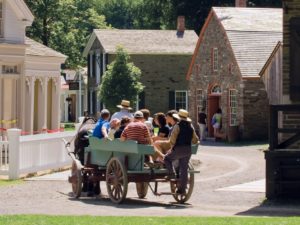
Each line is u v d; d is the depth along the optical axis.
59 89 62.78
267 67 56.84
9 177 39.09
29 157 40.56
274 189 30.34
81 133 33.28
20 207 28.48
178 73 93.56
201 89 77.38
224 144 66.69
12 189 34.34
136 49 93.06
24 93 56.53
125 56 86.50
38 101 61.03
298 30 32.06
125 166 29.70
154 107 93.12
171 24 111.81
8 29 55.44
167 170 29.78
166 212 27.34
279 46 54.94
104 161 31.34
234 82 70.75
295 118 32.56
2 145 39.81
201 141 71.81
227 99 72.00
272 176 30.33
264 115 69.69
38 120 61.03
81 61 103.31
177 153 29.48
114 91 85.88
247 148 61.03
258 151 57.47
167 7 113.75
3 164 39.97
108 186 30.30
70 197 31.83
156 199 31.33
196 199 31.08
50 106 62.84
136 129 29.94
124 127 31.69
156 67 93.06
